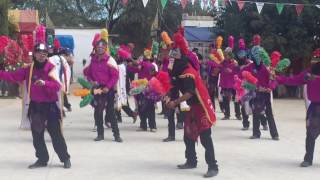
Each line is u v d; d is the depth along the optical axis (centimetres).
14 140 1098
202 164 868
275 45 2589
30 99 800
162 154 959
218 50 1530
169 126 1114
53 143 820
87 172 799
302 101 2447
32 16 3331
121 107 1296
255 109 1151
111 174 789
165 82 801
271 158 934
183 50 775
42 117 802
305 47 2606
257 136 1167
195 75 764
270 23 2609
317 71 851
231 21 2750
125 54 1295
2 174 782
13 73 806
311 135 860
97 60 1061
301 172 822
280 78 895
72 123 1407
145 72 1294
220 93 1541
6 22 2500
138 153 966
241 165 869
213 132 1271
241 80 1288
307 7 2547
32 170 810
